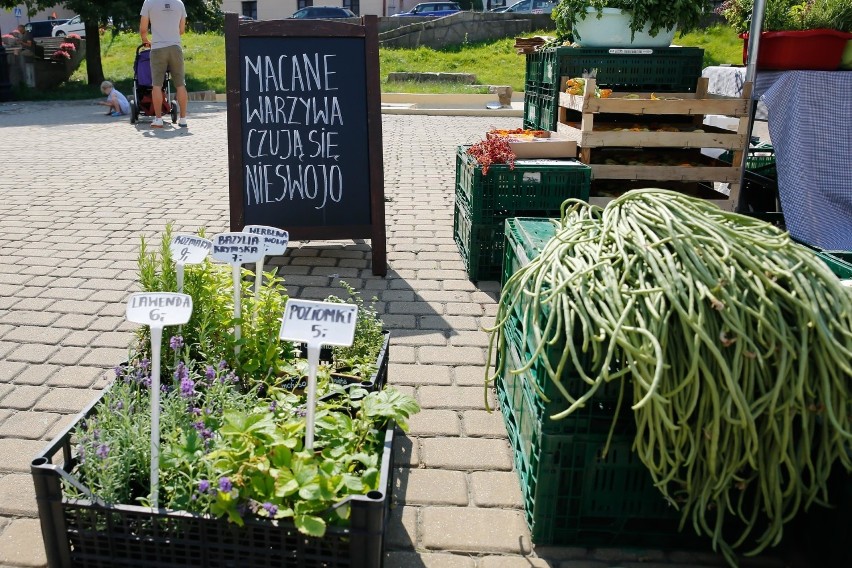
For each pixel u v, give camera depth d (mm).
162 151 9836
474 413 3486
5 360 3857
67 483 2424
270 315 3195
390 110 14695
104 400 2625
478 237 5055
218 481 2195
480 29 24234
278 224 5207
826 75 4926
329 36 5121
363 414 2623
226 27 5051
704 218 2541
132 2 19219
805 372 2205
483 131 12383
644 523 2639
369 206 5238
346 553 2209
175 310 2348
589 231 2711
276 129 5148
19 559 2516
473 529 2723
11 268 5211
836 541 2379
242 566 2250
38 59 19234
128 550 2279
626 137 5152
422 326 4418
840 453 2252
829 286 2357
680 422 2258
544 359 2379
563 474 2553
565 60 5734
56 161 9078
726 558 2451
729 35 20609
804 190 5008
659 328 2260
